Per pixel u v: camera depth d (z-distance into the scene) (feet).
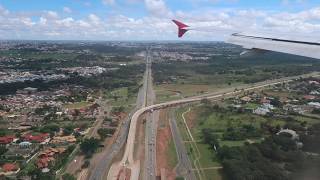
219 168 489.67
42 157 535.60
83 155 557.74
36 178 462.60
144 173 484.74
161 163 516.73
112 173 485.56
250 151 504.43
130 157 540.93
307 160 449.89
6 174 479.41
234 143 587.27
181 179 449.48
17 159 534.37
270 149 501.15
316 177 409.90
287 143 526.16
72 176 460.55
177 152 560.61
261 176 421.59
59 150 562.25
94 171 494.18
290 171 442.50
